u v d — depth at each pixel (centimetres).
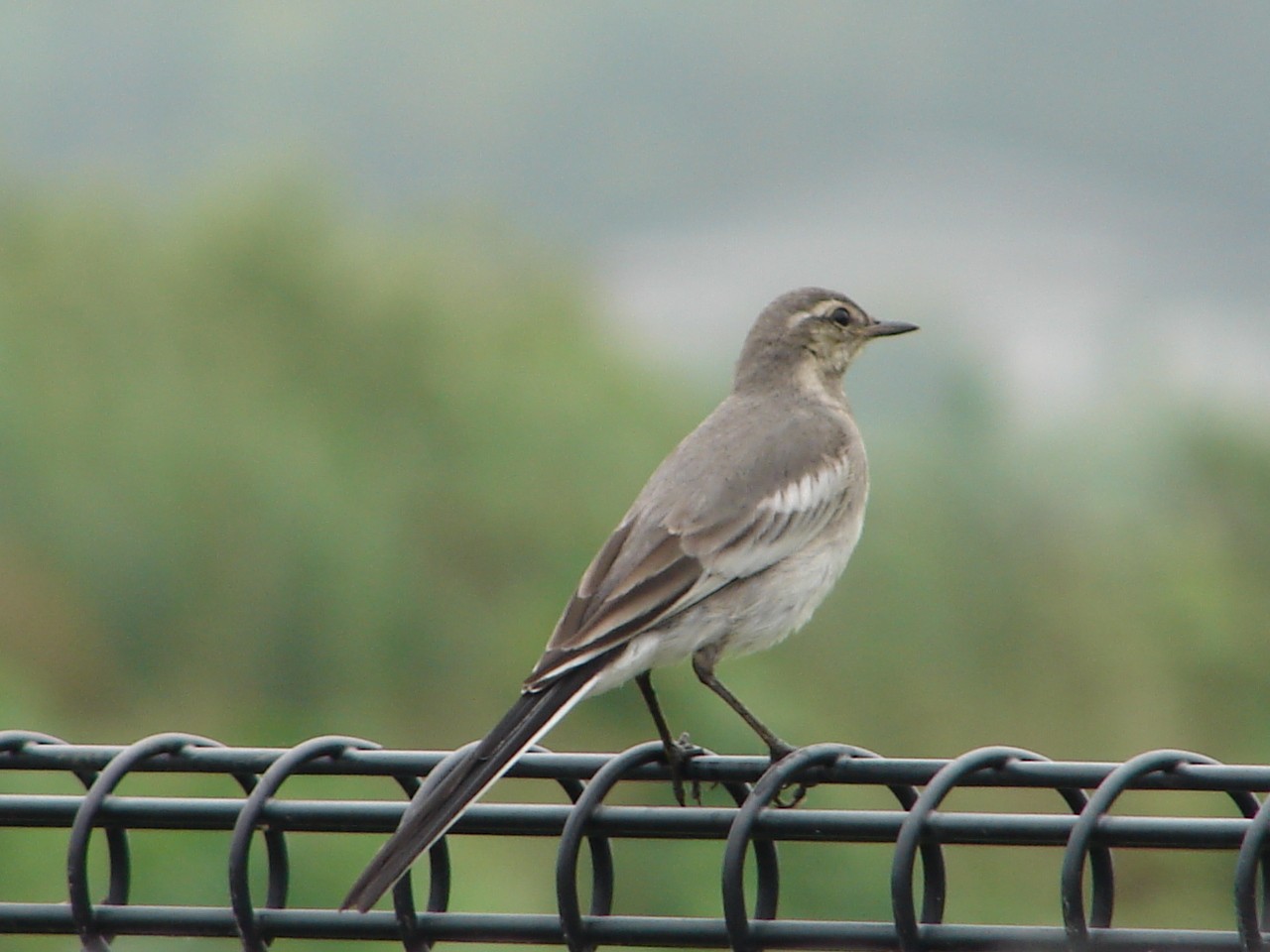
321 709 1736
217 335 2002
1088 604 1891
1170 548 1934
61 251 2055
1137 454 2061
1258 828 474
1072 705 1841
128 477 1820
